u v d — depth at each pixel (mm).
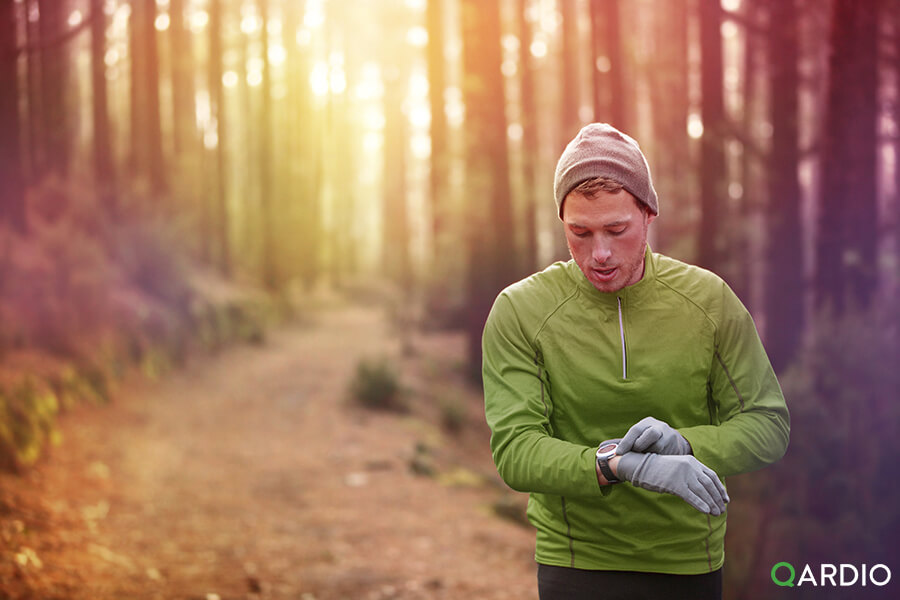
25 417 6980
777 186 10320
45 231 10688
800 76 10297
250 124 29125
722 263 11203
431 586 5262
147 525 5895
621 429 1765
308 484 7992
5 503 5406
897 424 5449
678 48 17672
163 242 14250
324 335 20844
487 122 16438
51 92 12914
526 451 1671
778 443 1723
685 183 15242
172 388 11312
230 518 6480
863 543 5145
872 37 6703
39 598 4105
